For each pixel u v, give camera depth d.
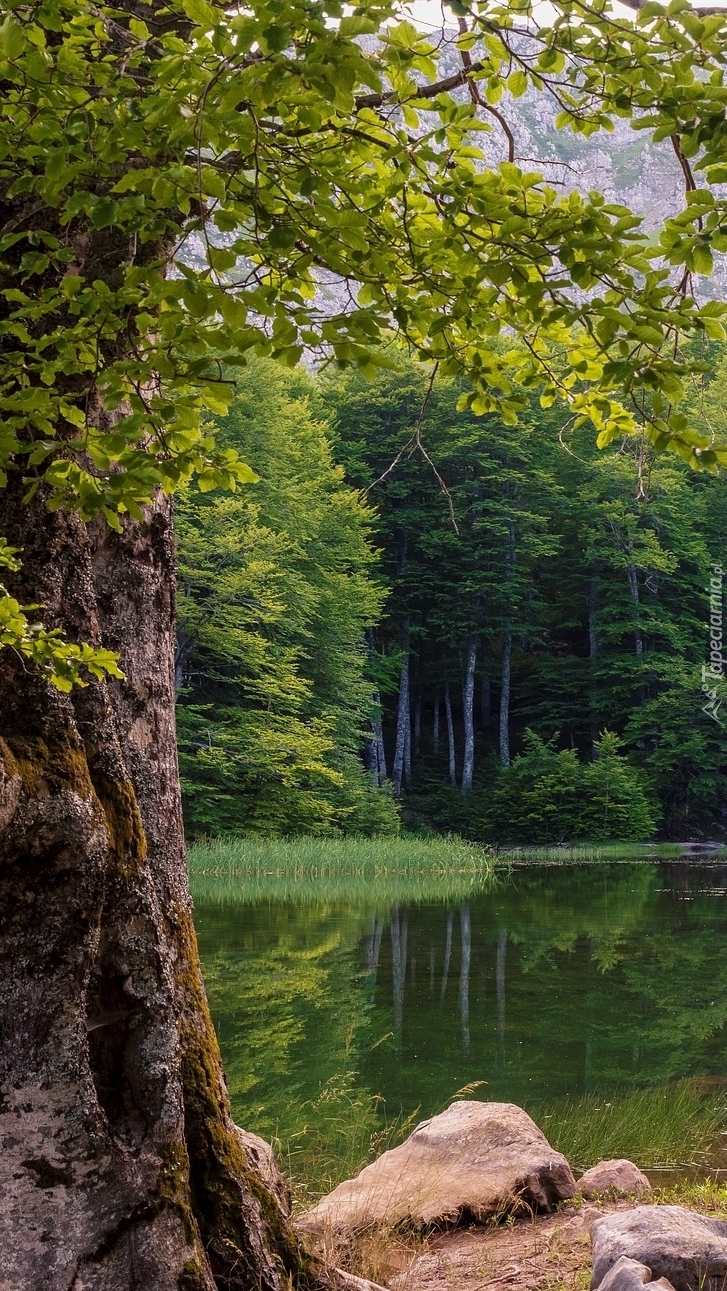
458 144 2.65
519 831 40.34
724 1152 6.32
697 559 46.69
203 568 30.09
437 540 44.12
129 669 3.35
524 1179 5.29
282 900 21.12
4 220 2.91
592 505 44.34
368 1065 8.53
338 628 37.12
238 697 32.66
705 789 43.50
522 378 3.50
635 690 46.47
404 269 2.93
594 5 2.45
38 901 2.60
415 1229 4.92
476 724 51.03
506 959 13.98
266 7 1.99
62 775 2.68
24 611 2.88
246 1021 10.18
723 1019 10.38
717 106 2.33
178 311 2.51
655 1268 3.55
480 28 2.52
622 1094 7.64
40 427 2.79
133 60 2.37
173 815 3.45
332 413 43.62
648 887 24.50
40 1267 2.57
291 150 2.47
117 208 2.25
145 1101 2.81
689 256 2.47
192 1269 2.74
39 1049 2.60
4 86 2.74
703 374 2.62
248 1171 3.34
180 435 2.89
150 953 2.89
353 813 35.91
